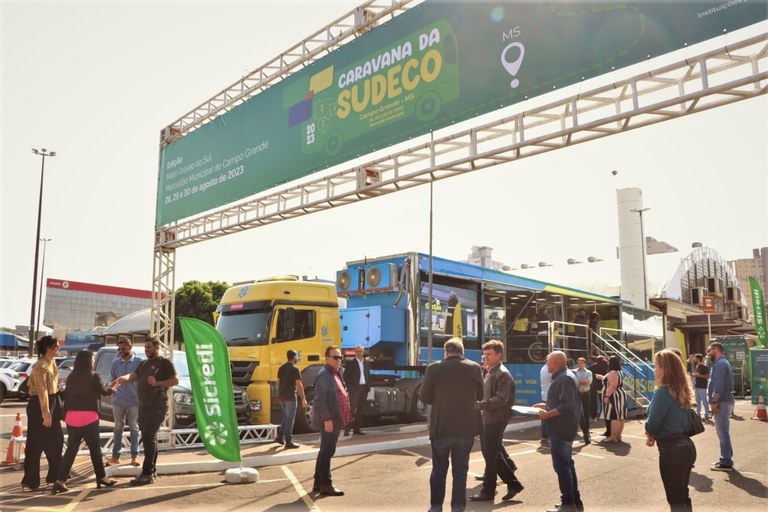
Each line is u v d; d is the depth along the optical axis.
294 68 12.46
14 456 9.85
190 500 7.46
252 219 12.88
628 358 20.56
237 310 14.22
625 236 47.19
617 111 8.07
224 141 13.88
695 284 52.19
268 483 8.53
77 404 7.96
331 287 14.70
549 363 6.80
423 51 9.91
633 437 13.38
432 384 6.42
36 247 38.44
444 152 9.90
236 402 12.67
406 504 7.23
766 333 26.70
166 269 14.97
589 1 7.91
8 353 43.38
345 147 11.02
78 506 7.10
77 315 85.88
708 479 8.65
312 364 13.97
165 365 8.67
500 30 8.88
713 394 9.54
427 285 15.88
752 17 6.50
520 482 8.36
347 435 12.94
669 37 7.13
